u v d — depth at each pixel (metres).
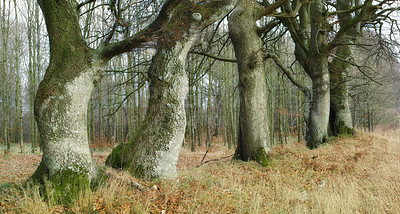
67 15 4.55
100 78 4.86
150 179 5.31
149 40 4.92
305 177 6.86
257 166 7.99
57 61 4.42
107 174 4.84
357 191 5.81
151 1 6.32
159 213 4.00
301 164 7.86
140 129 5.70
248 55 8.95
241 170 7.49
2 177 5.58
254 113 8.83
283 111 15.86
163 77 5.57
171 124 5.50
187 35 5.72
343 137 12.74
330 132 13.80
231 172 7.09
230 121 19.45
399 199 5.39
